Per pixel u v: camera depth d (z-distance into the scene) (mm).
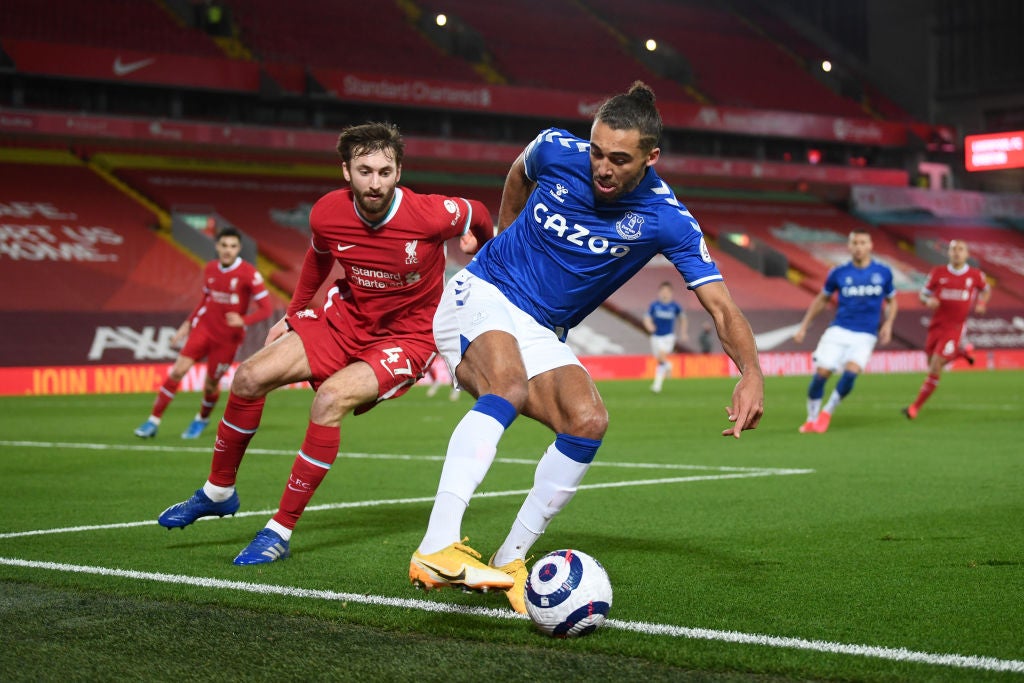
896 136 62500
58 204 43875
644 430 19266
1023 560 7402
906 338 51062
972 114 66938
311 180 51156
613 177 5934
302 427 20453
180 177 48188
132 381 34781
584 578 5336
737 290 50969
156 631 5555
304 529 8875
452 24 57438
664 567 7191
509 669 4867
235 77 46375
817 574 6945
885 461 14086
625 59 62031
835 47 72438
